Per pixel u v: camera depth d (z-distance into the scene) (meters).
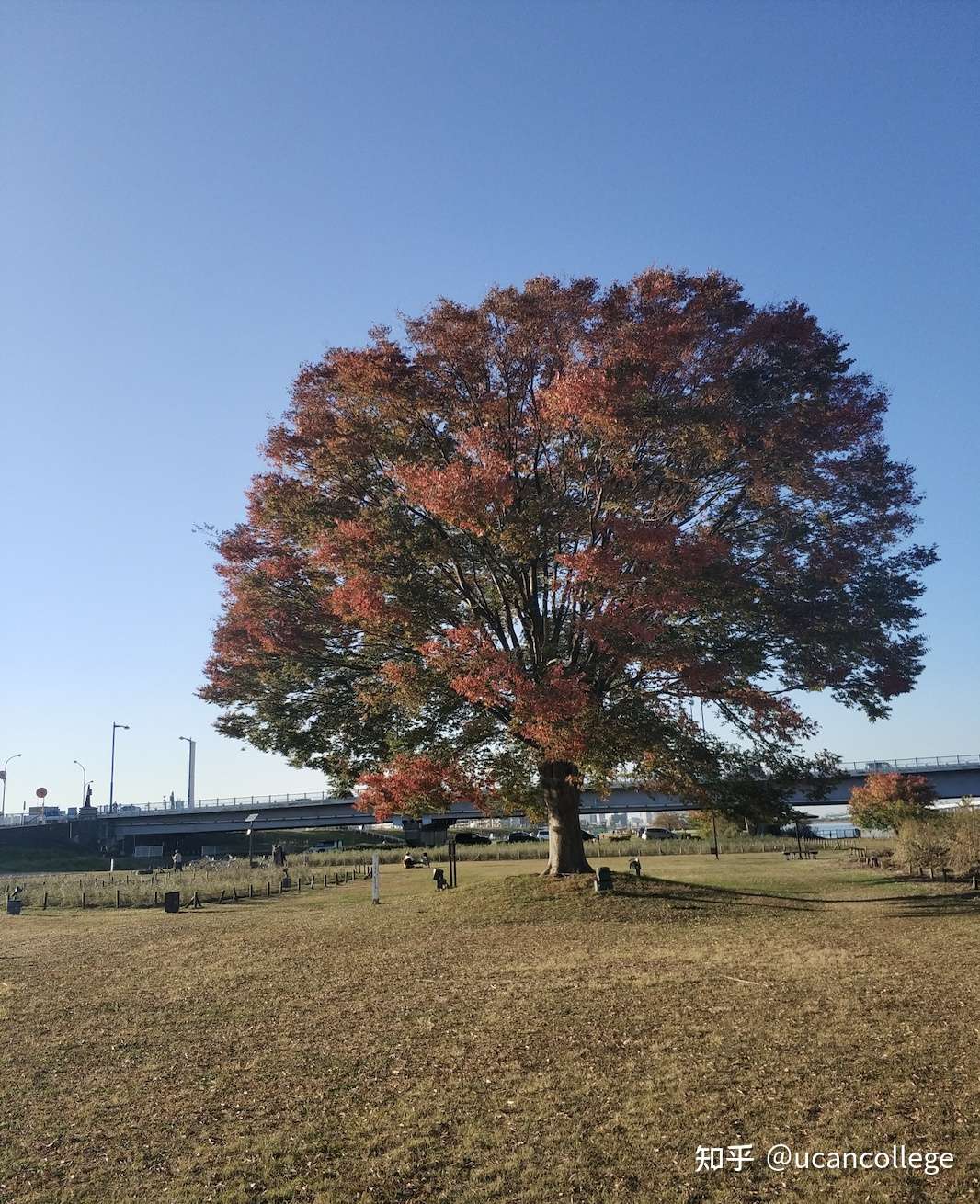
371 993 15.41
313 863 70.31
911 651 27.34
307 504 26.42
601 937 21.33
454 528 25.64
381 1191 7.26
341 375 26.36
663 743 25.58
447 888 35.59
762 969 15.66
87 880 51.84
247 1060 11.38
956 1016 11.48
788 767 27.72
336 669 29.62
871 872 38.72
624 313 24.98
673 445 23.42
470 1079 9.95
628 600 23.33
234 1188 7.46
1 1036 13.48
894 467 26.31
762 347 24.83
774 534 26.66
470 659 23.88
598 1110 8.71
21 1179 7.95
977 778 73.56
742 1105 8.59
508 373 26.08
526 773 29.09
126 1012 14.88
